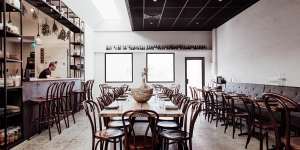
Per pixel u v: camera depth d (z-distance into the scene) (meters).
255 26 7.53
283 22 6.09
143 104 4.13
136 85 11.80
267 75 6.88
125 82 11.91
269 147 4.32
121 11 9.98
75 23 8.75
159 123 4.17
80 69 9.48
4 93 4.14
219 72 10.98
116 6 9.48
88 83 8.96
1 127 4.52
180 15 8.84
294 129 4.73
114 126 3.97
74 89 8.07
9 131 4.38
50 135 4.91
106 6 9.93
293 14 5.70
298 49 5.54
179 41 11.70
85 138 4.98
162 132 3.56
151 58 11.96
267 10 6.82
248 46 8.03
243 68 8.44
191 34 11.71
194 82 11.84
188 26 10.90
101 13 10.70
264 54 7.02
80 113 8.12
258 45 7.36
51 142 4.71
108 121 4.18
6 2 4.21
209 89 8.67
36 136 5.17
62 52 10.03
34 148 4.33
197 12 8.41
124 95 5.93
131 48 11.65
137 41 11.70
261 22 7.16
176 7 7.75
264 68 7.03
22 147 4.38
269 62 6.77
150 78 11.85
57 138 4.99
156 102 4.45
